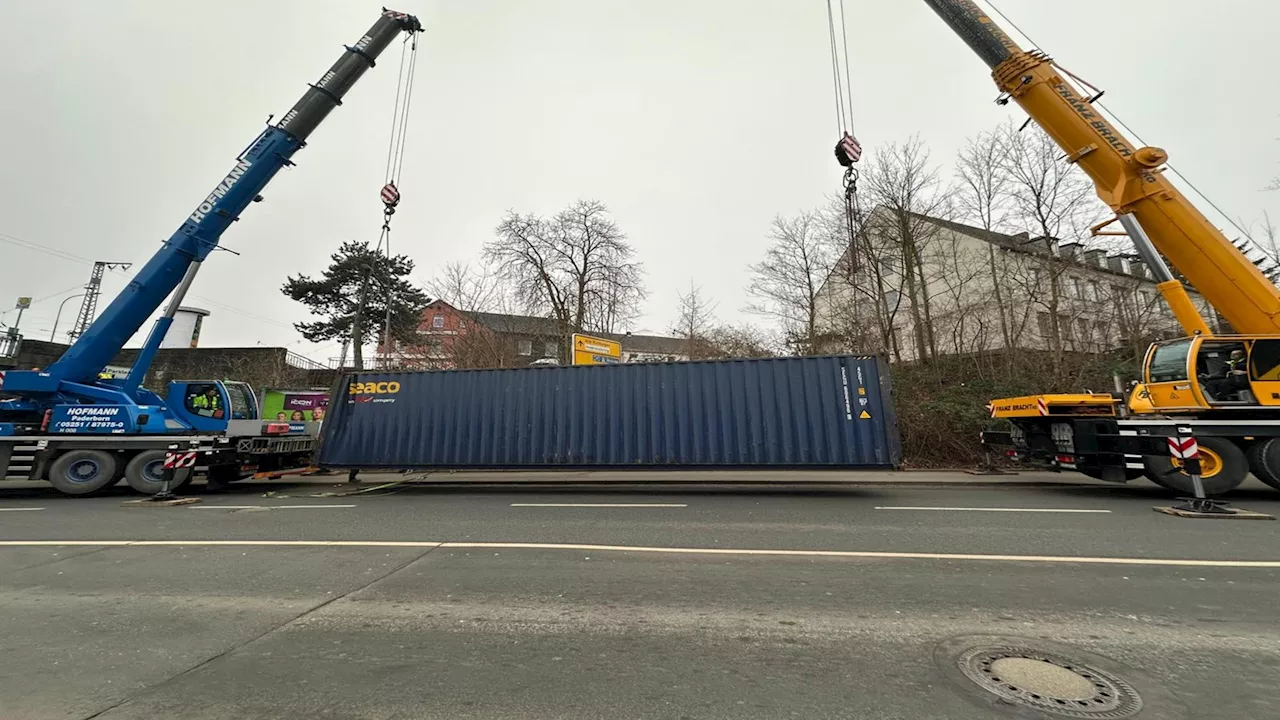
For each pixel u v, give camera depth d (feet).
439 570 16.26
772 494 32.94
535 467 35.55
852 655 10.24
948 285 72.28
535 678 9.45
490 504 29.53
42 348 94.73
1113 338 59.98
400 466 37.01
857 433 31.99
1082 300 61.87
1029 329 64.28
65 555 18.31
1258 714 8.09
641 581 15.05
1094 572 15.49
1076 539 19.77
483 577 15.52
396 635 11.40
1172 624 11.64
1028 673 9.43
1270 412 29.14
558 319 93.61
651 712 8.31
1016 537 20.16
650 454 34.32
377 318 108.47
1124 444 30.60
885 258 69.00
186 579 15.47
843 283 73.67
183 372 93.45
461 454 36.40
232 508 28.73
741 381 34.06
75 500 32.40
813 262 75.92
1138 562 16.51
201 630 11.74
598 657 10.27
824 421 32.53
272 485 40.60
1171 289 29.58
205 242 38.29
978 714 8.14
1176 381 30.37
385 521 24.39
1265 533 20.62
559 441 35.55
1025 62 33.32
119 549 19.11
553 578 15.38
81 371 35.65
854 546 18.93
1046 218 61.26
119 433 35.32
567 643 10.94
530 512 26.61
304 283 106.32
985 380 58.44
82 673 9.70
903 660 10.00
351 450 37.70
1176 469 26.73
